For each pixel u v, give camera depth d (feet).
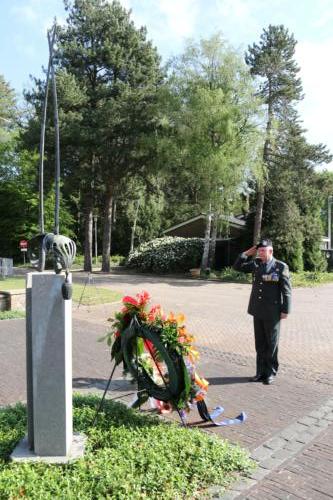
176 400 13.61
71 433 11.85
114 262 131.13
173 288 64.69
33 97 88.38
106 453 11.38
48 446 11.19
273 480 11.35
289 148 87.97
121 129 87.25
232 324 34.55
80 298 44.04
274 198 88.17
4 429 12.61
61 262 11.28
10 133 131.64
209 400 17.21
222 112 73.67
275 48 88.79
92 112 84.48
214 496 10.50
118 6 91.71
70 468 10.76
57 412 11.16
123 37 90.84
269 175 84.89
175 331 13.35
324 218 175.52
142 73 91.20
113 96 87.92
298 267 87.04
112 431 12.61
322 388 18.93
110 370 20.72
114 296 46.91
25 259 121.80
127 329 13.70
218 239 96.78
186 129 77.41
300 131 97.09
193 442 12.37
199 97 74.90
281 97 86.17
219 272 86.22
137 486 10.11
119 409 14.37
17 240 125.80
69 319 11.68
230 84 77.92
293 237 86.69
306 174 90.99
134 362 14.20
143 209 139.54
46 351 11.10
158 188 100.17
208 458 11.62
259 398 17.51
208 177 76.48
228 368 21.77
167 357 13.14
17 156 124.67
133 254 100.94
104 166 93.04
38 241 12.05
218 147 76.54
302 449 13.14
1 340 26.16
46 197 110.93
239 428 14.53
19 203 122.52
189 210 139.64
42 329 11.09
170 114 78.74
